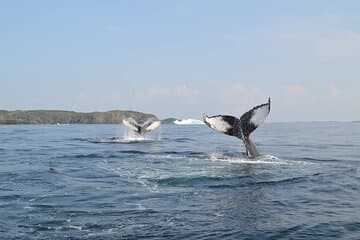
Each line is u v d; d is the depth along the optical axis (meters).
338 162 27.20
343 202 15.77
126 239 11.70
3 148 41.47
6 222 13.30
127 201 15.96
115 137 62.28
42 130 101.94
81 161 28.66
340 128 105.44
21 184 19.61
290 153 34.31
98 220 13.45
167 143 47.69
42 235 12.07
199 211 14.45
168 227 12.70
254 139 55.84
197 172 22.00
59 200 16.22
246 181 19.62
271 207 14.97
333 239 11.63
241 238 11.71
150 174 21.81
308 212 14.36
